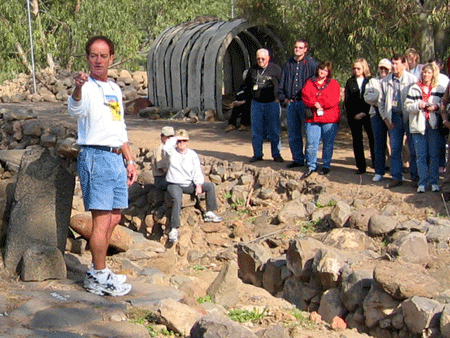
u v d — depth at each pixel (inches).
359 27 546.3
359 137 439.5
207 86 723.4
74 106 214.1
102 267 227.0
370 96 408.2
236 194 468.1
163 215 446.0
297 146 466.6
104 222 222.8
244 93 626.5
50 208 240.4
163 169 440.1
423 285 267.3
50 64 1320.1
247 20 675.4
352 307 289.0
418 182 410.9
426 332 254.1
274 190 460.1
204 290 286.0
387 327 272.5
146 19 1462.8
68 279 238.5
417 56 428.8
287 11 628.4
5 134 719.7
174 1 1451.8
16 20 1231.5
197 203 446.0
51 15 1322.6
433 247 333.4
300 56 453.4
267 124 487.5
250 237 425.4
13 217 239.5
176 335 207.2
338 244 360.8
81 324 200.8
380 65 402.3
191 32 788.6
